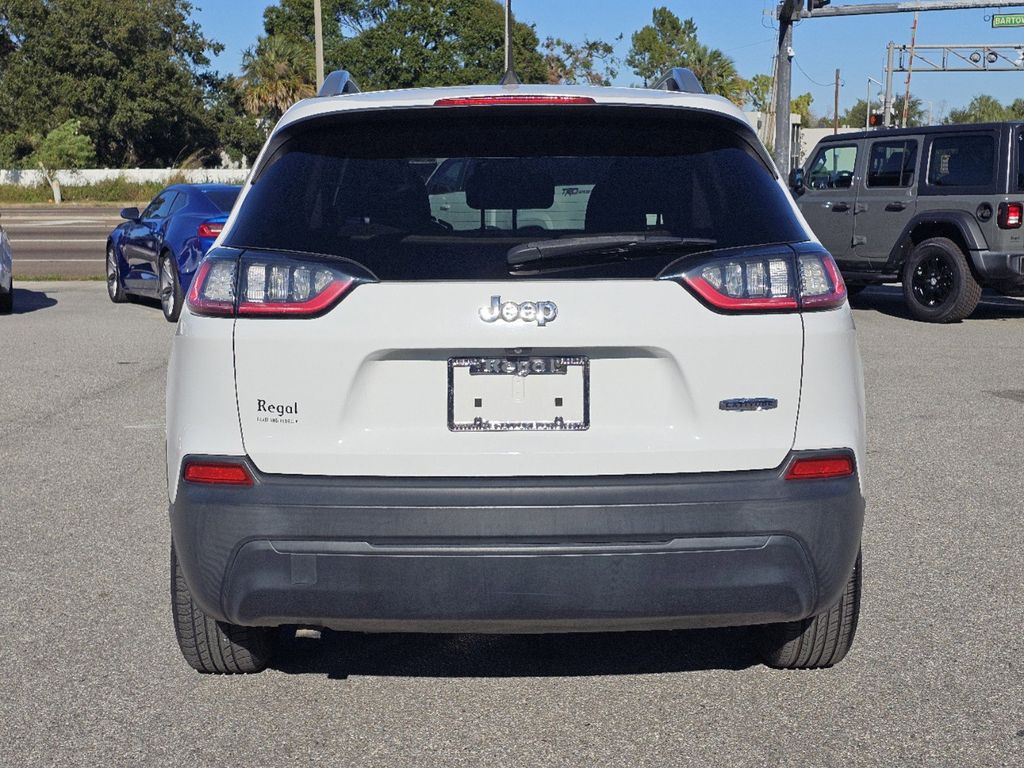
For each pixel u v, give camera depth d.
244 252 3.10
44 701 3.64
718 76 90.19
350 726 3.48
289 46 73.25
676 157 3.25
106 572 4.87
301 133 3.29
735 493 3.00
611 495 2.97
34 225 35.47
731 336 3.02
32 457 6.92
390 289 3.01
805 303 3.07
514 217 3.11
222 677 3.84
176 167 68.44
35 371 9.97
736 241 3.10
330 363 3.01
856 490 3.11
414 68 72.31
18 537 5.36
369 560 2.97
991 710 3.54
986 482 6.31
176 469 3.15
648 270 3.03
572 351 3.01
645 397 3.04
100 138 68.62
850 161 14.70
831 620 3.62
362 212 3.12
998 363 10.48
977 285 13.16
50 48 66.25
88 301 15.88
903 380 9.59
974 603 4.46
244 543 3.01
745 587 3.01
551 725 3.48
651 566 2.98
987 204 12.89
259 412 3.04
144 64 68.25
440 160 3.20
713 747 3.32
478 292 3.00
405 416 3.03
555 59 87.00
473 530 2.97
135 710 3.58
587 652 4.04
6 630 4.23
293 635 4.21
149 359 10.63
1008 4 26.77
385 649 4.08
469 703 3.63
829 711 3.55
